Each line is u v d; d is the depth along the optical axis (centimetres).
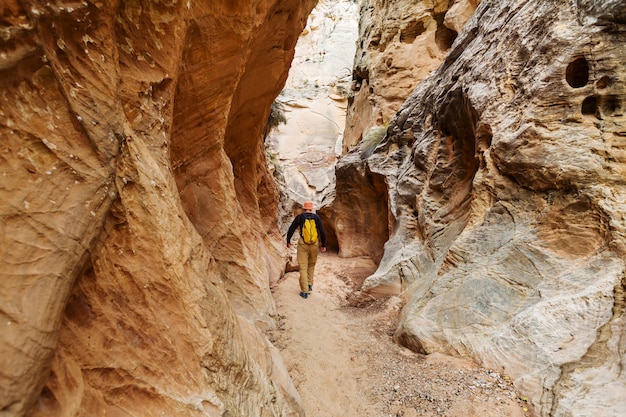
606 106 392
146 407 189
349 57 3509
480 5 696
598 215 362
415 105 914
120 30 255
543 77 427
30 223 137
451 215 608
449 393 333
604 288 324
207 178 482
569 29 416
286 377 351
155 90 297
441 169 669
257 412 250
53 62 155
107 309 185
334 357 446
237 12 382
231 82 439
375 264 1034
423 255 630
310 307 629
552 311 338
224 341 249
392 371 399
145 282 206
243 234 593
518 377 322
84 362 167
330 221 1271
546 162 404
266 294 540
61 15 162
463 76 618
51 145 151
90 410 162
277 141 2955
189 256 247
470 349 379
